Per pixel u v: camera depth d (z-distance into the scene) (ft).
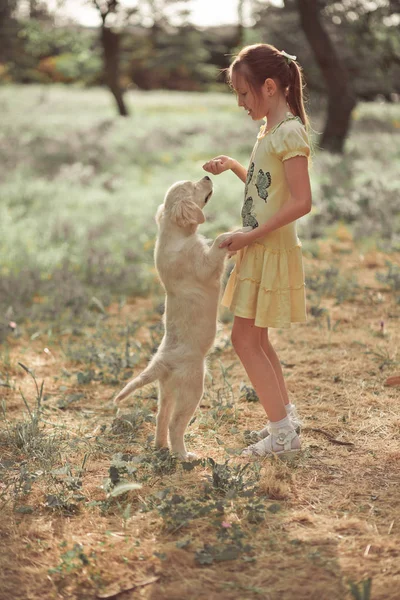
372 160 48.83
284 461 12.49
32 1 74.38
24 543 10.16
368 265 27.45
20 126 73.10
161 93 144.97
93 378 17.13
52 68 144.87
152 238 32.68
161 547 9.90
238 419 14.58
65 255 29.71
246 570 9.34
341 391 15.72
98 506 11.08
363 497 11.18
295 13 80.38
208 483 11.66
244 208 12.46
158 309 22.84
